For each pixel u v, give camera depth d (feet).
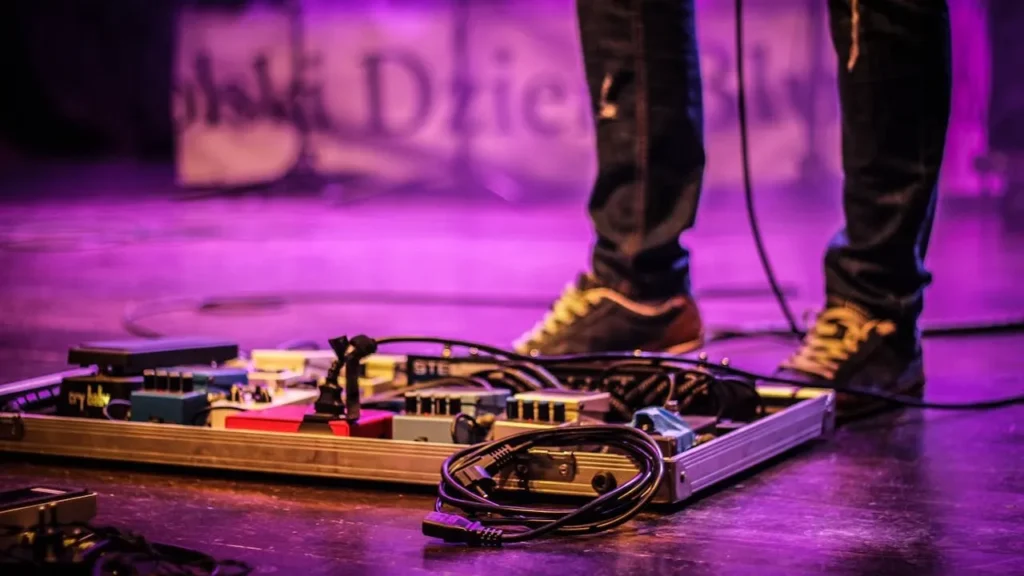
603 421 5.46
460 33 28.71
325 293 13.43
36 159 36.70
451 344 5.88
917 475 5.30
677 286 7.13
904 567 3.94
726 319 11.23
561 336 6.99
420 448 4.96
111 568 3.75
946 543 4.23
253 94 29.58
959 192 26.48
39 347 9.26
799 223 22.47
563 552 4.13
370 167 29.45
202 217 24.52
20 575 3.63
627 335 6.96
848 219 6.88
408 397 5.27
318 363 6.56
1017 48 27.07
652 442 4.65
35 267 16.20
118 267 16.28
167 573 3.71
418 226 23.09
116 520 4.59
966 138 26.48
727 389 6.00
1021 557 4.05
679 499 4.63
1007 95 27.20
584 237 20.95
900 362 6.91
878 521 4.53
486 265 16.62
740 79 7.70
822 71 25.89
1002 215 23.79
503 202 28.60
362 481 5.21
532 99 28.66
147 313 11.70
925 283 7.00
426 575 3.87
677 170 6.91
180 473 5.40
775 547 4.18
